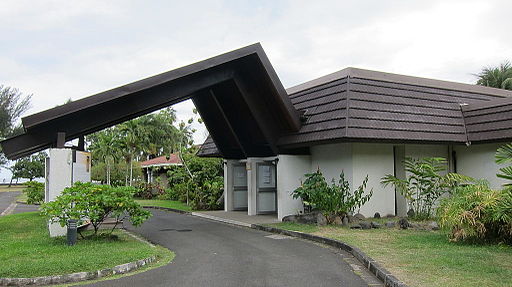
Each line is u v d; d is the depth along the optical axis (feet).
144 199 99.40
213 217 54.03
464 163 47.98
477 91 56.65
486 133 44.86
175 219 54.85
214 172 74.74
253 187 54.80
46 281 21.90
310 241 35.24
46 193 42.24
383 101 44.88
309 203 43.06
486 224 29.60
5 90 181.37
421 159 46.37
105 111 36.88
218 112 55.47
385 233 35.68
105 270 23.48
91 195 32.73
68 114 33.73
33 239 33.96
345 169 43.98
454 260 23.94
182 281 22.16
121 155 125.49
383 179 44.27
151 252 28.37
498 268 21.98
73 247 29.76
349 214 42.78
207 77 42.80
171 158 121.90
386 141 41.09
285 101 44.80
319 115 45.03
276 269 24.97
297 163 48.91
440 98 50.49
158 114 152.15
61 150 34.99
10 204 101.45
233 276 23.27
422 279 20.26
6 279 21.79
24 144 34.14
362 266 25.49
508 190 28.81
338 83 47.21
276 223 44.83
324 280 22.25
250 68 44.96
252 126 52.37
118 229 43.47
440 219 31.27
